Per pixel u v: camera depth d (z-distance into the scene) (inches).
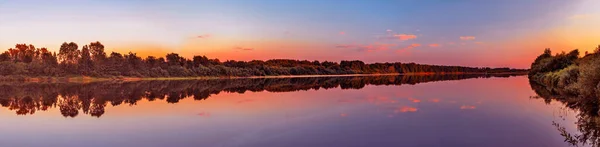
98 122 723.4
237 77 4766.2
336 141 525.7
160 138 567.8
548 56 2760.8
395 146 493.0
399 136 551.2
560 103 929.5
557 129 587.5
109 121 732.7
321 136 558.9
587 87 868.6
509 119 689.6
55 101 1194.0
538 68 2491.4
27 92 1674.5
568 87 1261.1
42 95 1478.8
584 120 652.1
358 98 1167.0
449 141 516.7
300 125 651.5
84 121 740.0
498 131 578.6
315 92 1496.1
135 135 593.3
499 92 1368.1
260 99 1171.3
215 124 675.4
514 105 912.9
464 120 682.8
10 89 1927.9
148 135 591.5
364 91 1517.0
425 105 934.4
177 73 4224.9
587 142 498.0
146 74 3944.4
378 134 566.9
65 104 1089.4
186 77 4261.8
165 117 772.6
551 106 875.4
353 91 1526.8
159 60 4384.8
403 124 647.1
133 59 3996.1
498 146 486.6
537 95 1186.6
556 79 1715.1
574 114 733.3
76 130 645.9
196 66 4694.9
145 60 4232.3
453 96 1203.2
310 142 522.3
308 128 621.9
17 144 553.9
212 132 603.2
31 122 740.0
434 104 955.3
